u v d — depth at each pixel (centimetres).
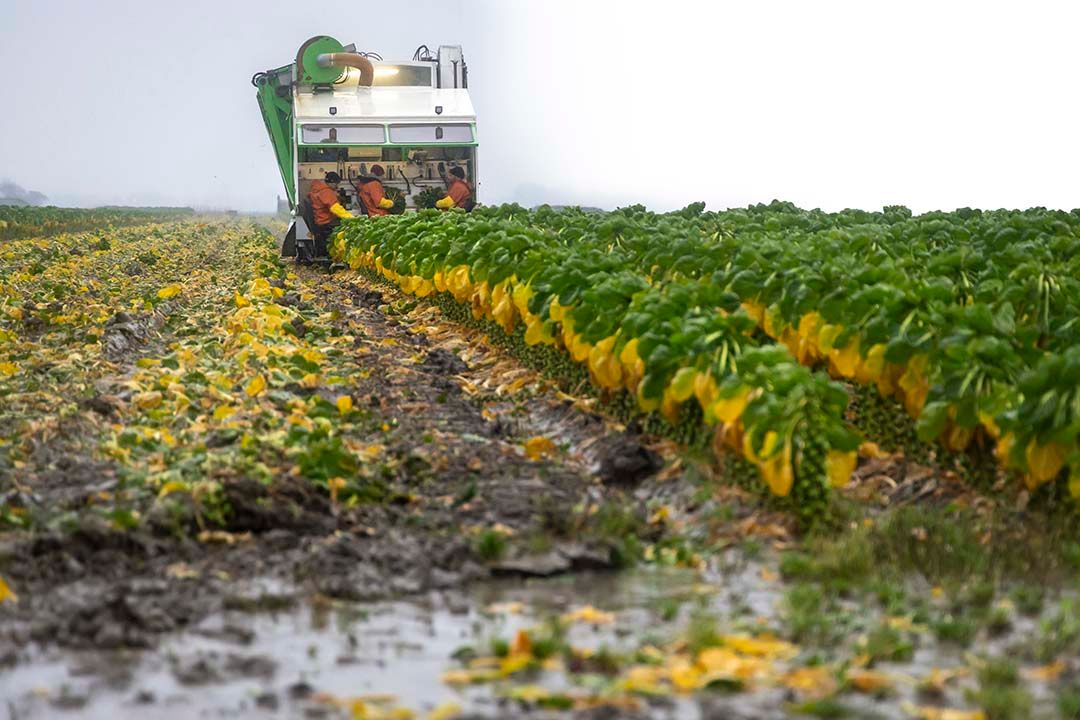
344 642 685
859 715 582
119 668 643
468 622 719
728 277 1330
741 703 598
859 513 911
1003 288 1182
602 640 686
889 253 1555
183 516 860
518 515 922
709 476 994
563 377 1396
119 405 1256
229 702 598
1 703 598
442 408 1345
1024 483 951
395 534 877
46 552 809
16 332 1883
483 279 1727
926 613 718
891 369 1070
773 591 779
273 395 1259
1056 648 663
